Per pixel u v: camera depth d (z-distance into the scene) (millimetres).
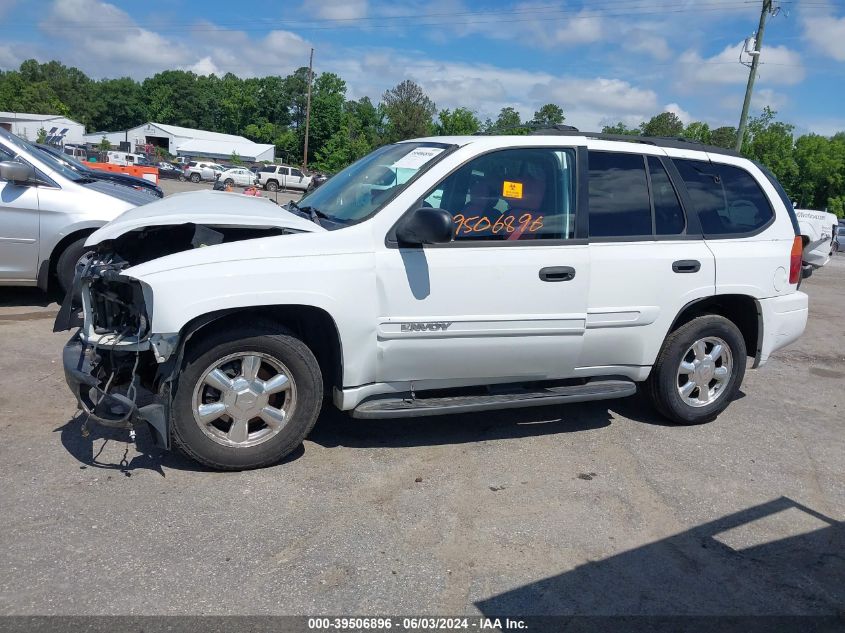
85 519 3398
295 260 3816
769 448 4934
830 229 25453
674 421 5199
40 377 5258
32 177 6910
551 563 3318
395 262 4008
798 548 3605
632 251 4625
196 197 4566
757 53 29328
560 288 4383
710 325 5031
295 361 3924
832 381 6934
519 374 4508
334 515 3600
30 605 2771
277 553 3234
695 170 5055
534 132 4828
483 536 3508
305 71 111438
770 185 5371
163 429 3672
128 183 9711
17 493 3592
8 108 113438
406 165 4363
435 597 3006
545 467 4344
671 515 3861
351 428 4727
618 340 4672
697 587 3215
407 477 4078
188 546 3236
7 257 6898
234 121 115125
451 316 4152
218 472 3961
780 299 5305
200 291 3611
